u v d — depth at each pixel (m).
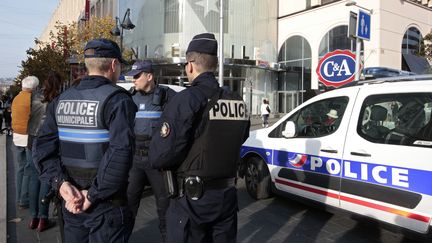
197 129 2.31
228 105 2.43
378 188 3.90
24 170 5.32
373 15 24.31
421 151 3.56
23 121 4.86
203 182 2.32
